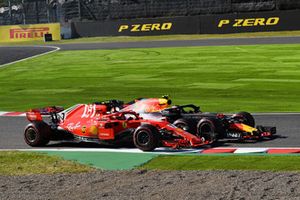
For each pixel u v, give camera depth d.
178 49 107.94
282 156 30.03
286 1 135.38
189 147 32.59
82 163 30.73
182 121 33.88
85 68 86.31
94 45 130.12
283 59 83.69
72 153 33.47
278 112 45.28
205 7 146.38
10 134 40.84
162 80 68.88
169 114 34.12
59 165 30.38
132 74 76.19
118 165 29.91
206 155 30.94
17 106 54.88
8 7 181.75
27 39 164.00
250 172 26.92
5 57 112.38
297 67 74.69
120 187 25.39
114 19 158.00
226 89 59.62
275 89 58.06
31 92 64.88
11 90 67.62
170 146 32.38
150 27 144.62
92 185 26.00
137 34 146.62
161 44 121.44
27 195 24.81
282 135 36.03
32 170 29.59
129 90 62.22
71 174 28.31
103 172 28.38
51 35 158.75
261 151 31.50
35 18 175.38
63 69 86.62
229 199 22.84
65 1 169.00
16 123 45.34
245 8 140.50
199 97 55.41
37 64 96.31
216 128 33.06
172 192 24.16
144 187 25.19
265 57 87.44
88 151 33.84
